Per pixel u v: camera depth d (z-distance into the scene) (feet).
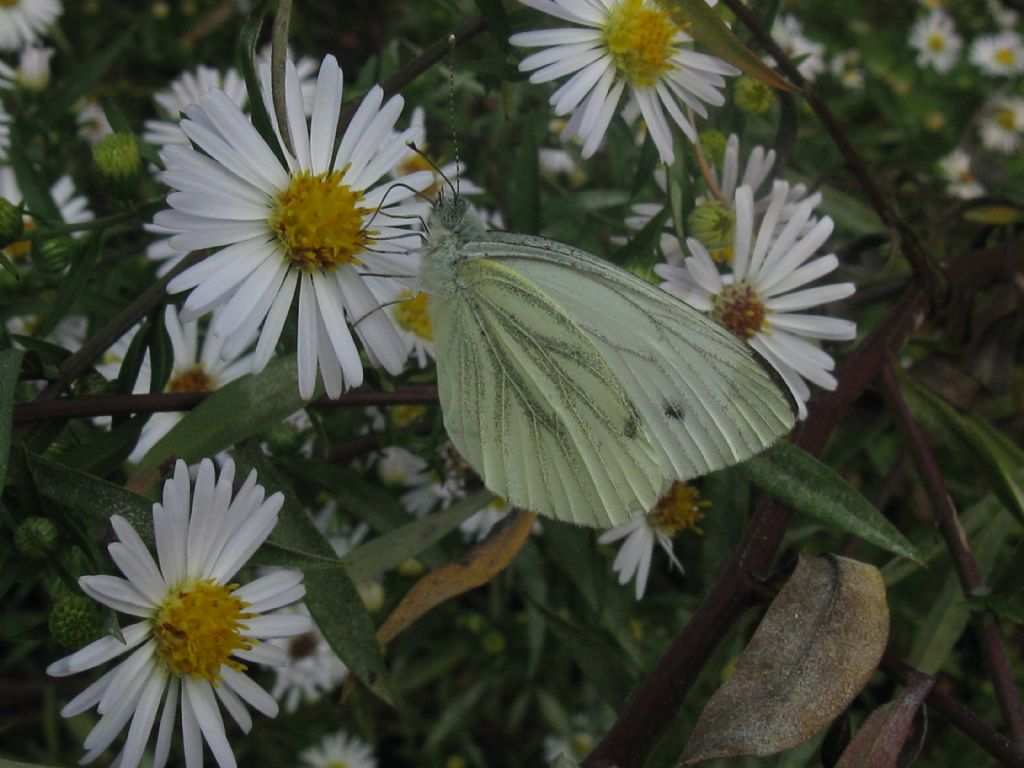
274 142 0.39
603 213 0.56
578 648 0.49
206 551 0.38
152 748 0.57
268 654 0.39
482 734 0.65
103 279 0.52
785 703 0.38
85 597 0.38
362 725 0.59
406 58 0.56
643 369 0.44
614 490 0.45
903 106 0.79
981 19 0.90
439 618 0.58
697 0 0.41
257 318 0.39
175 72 0.73
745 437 0.43
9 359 0.38
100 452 0.41
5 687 0.59
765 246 0.45
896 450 0.62
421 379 0.50
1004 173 0.67
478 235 0.43
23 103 0.57
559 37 0.43
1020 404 0.66
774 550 0.42
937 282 0.50
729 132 0.50
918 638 0.47
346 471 0.48
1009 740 0.41
